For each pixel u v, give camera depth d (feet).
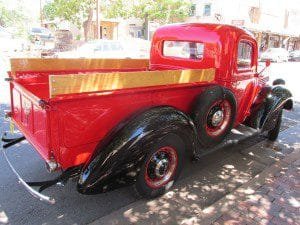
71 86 9.33
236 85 16.12
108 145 10.53
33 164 15.23
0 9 70.79
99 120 10.33
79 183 10.50
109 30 105.50
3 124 20.74
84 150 10.39
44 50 59.16
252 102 17.85
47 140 9.48
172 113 11.42
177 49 16.96
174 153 12.20
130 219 11.39
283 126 23.98
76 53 50.34
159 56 17.90
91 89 9.78
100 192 10.76
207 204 12.49
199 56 16.06
